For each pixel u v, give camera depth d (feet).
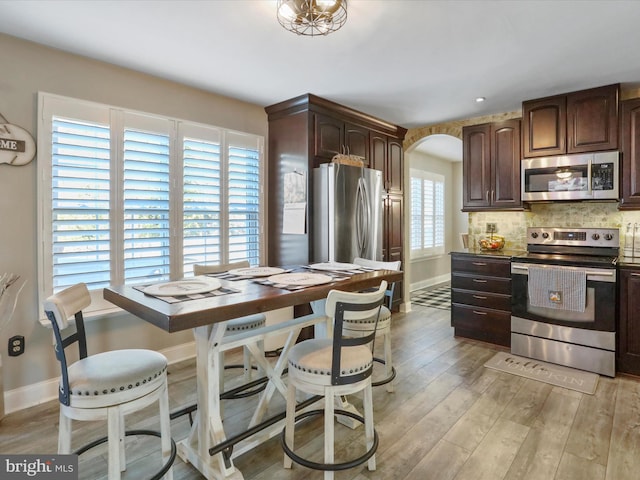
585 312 9.65
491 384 8.99
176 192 10.23
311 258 11.56
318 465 5.32
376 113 13.25
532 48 8.25
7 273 7.69
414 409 7.82
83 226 8.64
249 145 12.03
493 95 11.31
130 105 9.37
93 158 8.74
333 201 11.05
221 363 7.61
